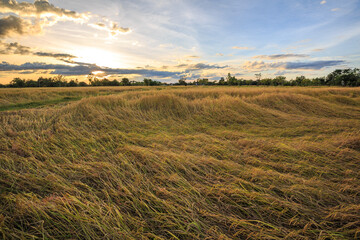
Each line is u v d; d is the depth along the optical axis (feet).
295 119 23.08
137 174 9.14
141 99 28.40
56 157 11.32
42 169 9.66
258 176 9.04
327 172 9.60
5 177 8.95
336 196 7.48
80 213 6.31
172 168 10.02
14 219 6.29
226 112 24.29
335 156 11.37
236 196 7.48
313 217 6.40
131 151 12.05
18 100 47.62
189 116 23.71
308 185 8.24
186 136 15.99
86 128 17.54
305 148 12.48
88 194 7.55
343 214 6.20
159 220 6.21
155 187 8.20
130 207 7.06
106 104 25.66
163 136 16.02
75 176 9.10
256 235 5.56
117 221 6.02
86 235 5.58
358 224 5.97
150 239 5.68
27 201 6.75
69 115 20.93
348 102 38.78
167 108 25.91
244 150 12.73
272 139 15.19
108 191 8.03
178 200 7.24
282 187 8.14
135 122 20.54
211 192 7.70
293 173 9.65
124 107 25.46
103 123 18.98
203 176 9.30
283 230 5.81
